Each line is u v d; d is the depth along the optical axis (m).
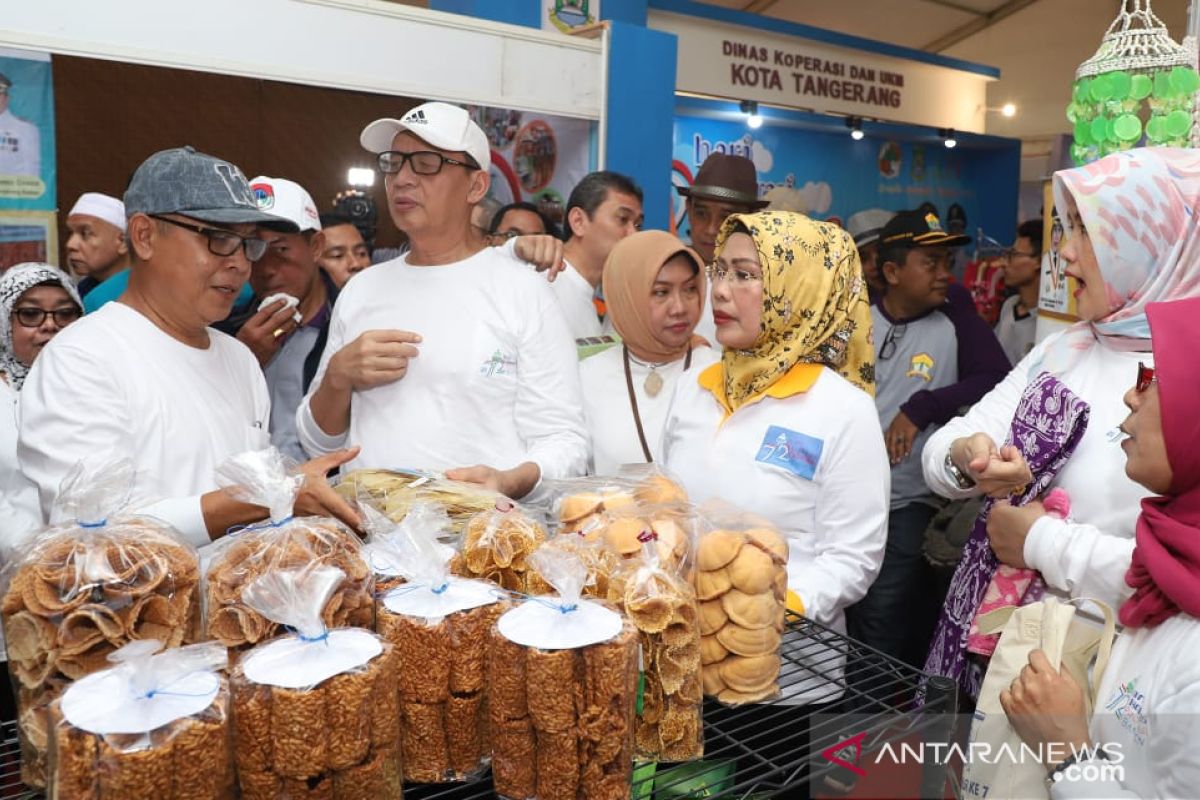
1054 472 1.75
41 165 2.41
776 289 1.90
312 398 2.24
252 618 1.09
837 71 5.79
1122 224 1.72
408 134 2.13
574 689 1.01
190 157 1.73
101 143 2.49
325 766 0.92
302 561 1.13
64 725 0.84
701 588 1.31
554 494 1.65
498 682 1.03
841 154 5.89
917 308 3.80
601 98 3.39
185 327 1.80
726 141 5.37
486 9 3.97
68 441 1.60
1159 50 2.14
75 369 1.63
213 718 0.88
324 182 2.84
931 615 3.53
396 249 2.99
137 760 0.82
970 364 3.80
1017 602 1.76
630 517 1.34
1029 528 1.69
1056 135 6.94
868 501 1.90
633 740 1.06
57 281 2.36
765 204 3.47
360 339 2.10
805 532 1.95
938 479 2.03
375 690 0.94
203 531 1.49
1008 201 6.67
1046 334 2.63
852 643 1.40
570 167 3.39
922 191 6.37
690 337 2.62
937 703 1.17
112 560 1.07
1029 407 1.78
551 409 2.20
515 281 2.23
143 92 2.53
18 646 1.04
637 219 3.13
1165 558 1.26
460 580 1.18
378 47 2.87
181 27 2.55
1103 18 6.79
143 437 1.68
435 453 2.16
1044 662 1.36
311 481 1.41
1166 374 1.27
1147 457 1.30
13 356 2.36
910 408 3.54
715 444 2.03
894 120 6.19
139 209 1.71
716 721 1.31
